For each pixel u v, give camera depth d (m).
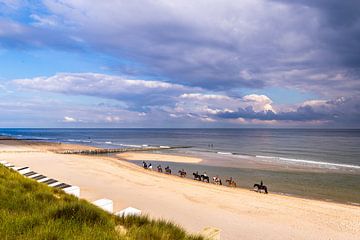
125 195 21.14
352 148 95.25
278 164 51.94
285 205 20.91
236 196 23.20
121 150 71.62
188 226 14.85
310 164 52.56
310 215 18.48
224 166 48.31
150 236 6.17
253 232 14.66
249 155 70.00
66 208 6.59
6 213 6.48
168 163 51.34
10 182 10.72
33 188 10.80
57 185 16.41
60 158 45.28
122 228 6.87
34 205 7.85
